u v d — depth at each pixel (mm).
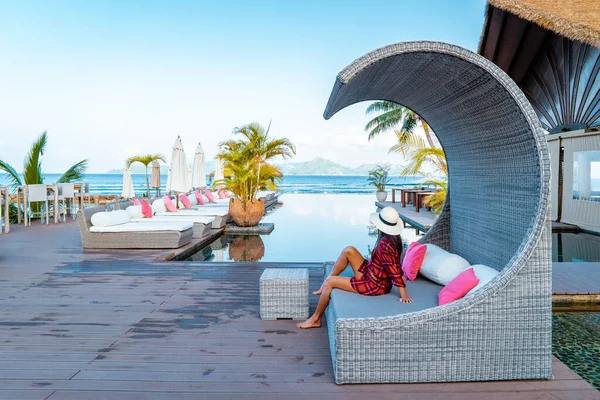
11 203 12359
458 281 2744
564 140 10609
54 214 11922
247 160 11797
